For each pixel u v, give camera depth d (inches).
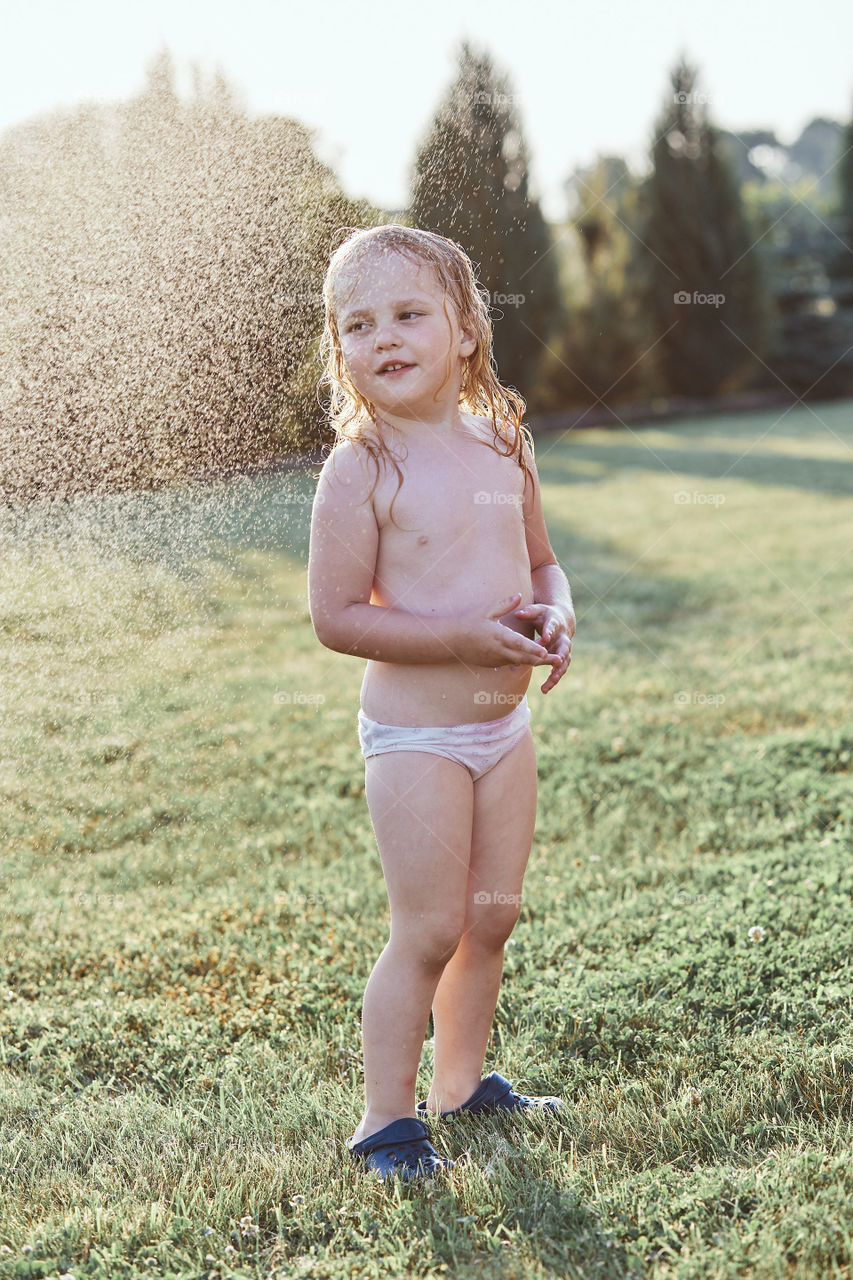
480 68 263.1
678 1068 75.2
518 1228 59.1
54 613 119.6
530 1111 71.4
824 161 1312.7
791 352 706.8
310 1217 61.9
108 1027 86.2
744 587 237.5
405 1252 57.8
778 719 156.4
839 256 796.0
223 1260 58.8
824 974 84.5
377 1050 67.0
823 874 103.4
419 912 65.8
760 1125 66.4
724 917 96.4
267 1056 81.1
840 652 185.8
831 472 404.8
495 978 71.9
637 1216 59.4
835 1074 70.9
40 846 121.9
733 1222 57.7
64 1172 67.9
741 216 666.2
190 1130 71.9
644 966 89.4
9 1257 60.1
